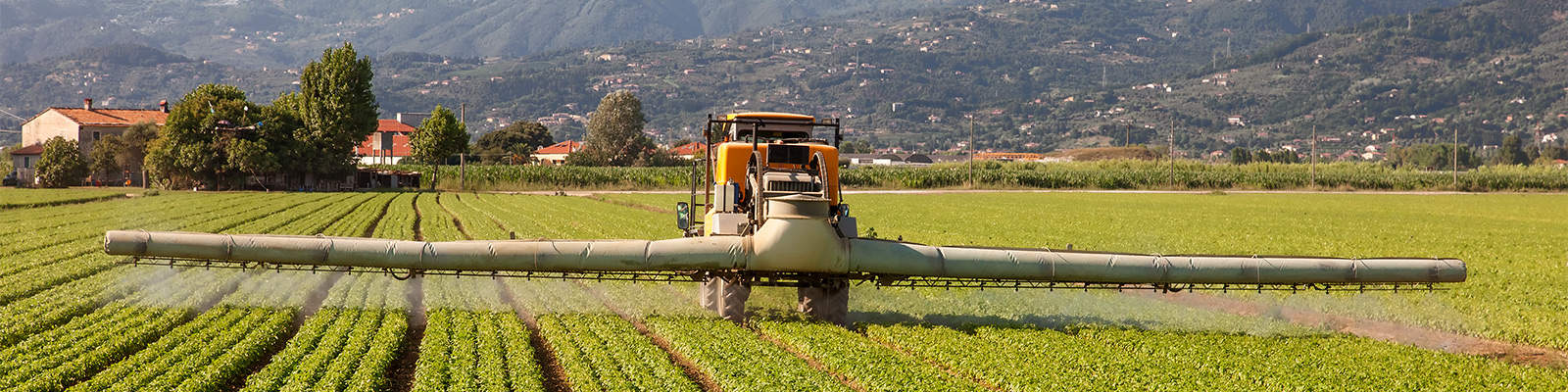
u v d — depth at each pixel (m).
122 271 37.16
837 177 28.78
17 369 21.70
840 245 26.45
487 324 26.45
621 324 26.91
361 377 21.00
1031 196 125.94
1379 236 63.47
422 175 150.25
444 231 59.72
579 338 24.69
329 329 25.52
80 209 83.62
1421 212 96.75
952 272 27.08
